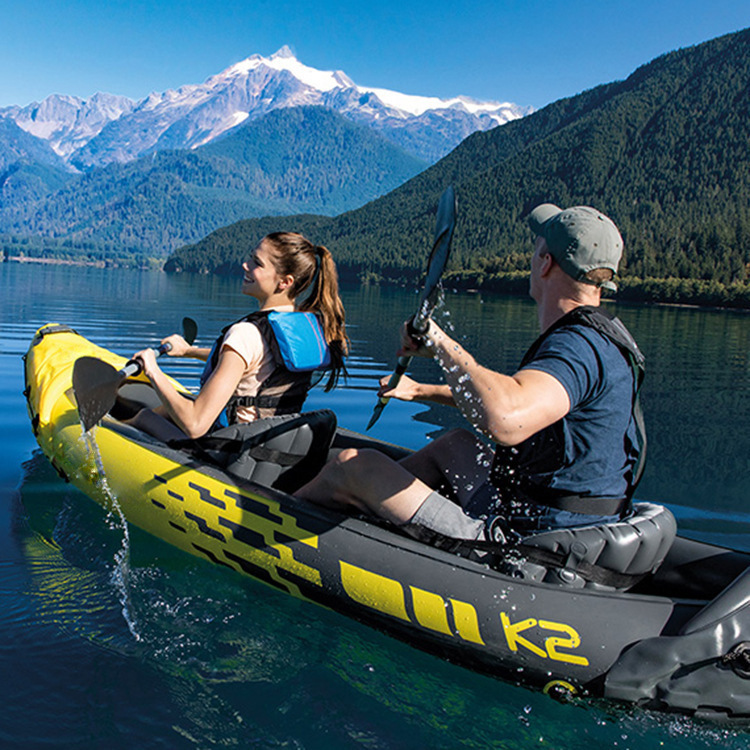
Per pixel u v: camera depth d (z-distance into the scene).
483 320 20.19
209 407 2.42
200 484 2.75
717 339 18.08
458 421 5.98
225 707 2.05
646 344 15.76
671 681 1.96
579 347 1.80
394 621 2.31
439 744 1.95
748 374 10.46
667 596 2.32
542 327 2.10
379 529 2.38
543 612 2.04
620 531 2.02
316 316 2.73
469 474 2.45
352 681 2.21
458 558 2.21
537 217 2.18
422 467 2.56
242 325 2.56
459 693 2.19
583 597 2.04
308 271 2.68
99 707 2.01
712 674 1.94
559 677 2.05
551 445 1.95
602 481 1.97
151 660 2.26
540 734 2.01
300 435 2.73
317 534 2.44
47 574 2.79
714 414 7.26
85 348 4.40
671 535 2.18
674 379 9.79
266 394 2.69
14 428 4.92
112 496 3.11
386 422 5.86
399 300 33.81
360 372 8.52
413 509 2.28
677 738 2.00
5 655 2.22
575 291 1.98
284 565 2.52
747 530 3.85
